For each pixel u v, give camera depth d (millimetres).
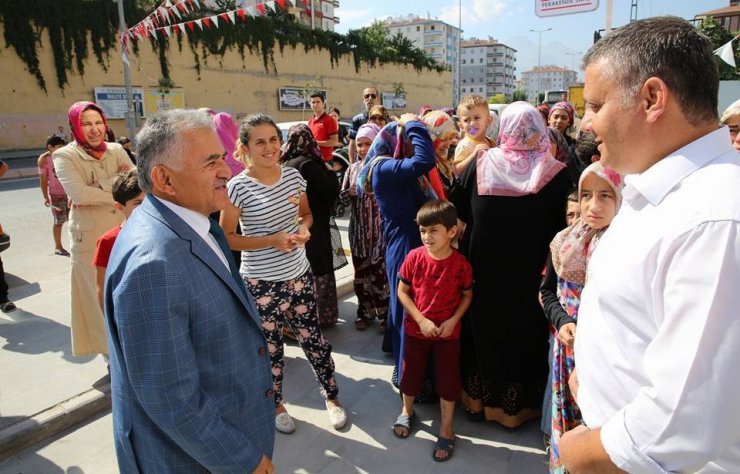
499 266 2480
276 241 2549
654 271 917
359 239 3867
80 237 3061
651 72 931
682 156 936
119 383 1403
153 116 1439
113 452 2576
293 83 32000
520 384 2605
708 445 806
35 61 20594
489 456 2484
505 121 2441
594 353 1099
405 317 2607
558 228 2459
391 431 2709
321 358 2822
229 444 1366
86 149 3121
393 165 2643
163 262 1293
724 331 786
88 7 21781
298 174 2824
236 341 1492
